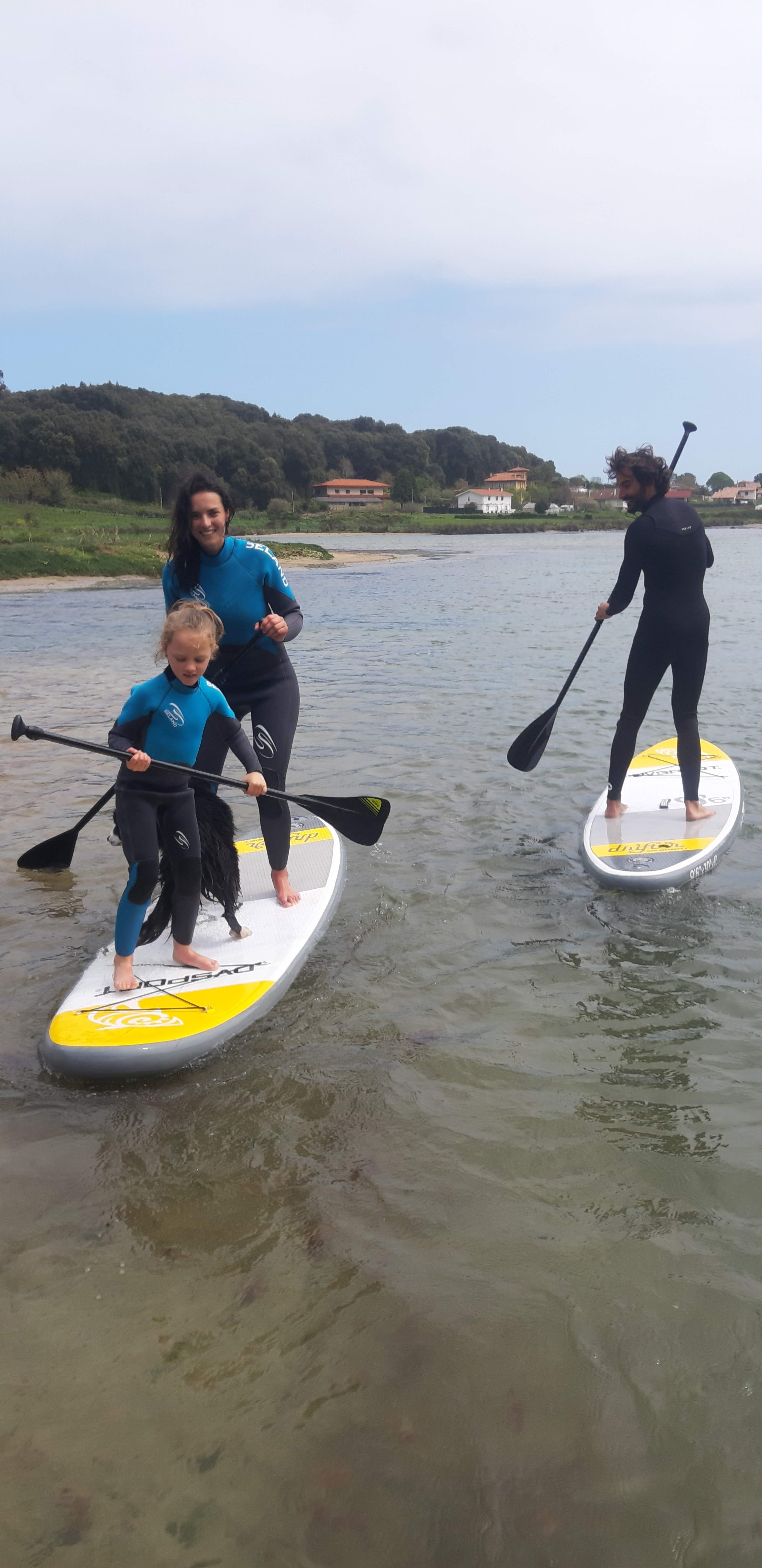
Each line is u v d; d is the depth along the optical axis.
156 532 56.16
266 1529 1.76
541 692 9.79
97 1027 3.36
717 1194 2.62
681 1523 1.76
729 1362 2.10
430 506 134.38
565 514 134.62
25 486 83.19
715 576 30.59
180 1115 3.03
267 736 4.35
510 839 5.38
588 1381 2.05
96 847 5.35
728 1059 3.26
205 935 4.17
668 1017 3.53
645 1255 2.40
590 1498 1.81
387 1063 3.28
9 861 5.13
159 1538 1.75
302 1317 2.23
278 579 4.28
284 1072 3.25
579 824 5.60
